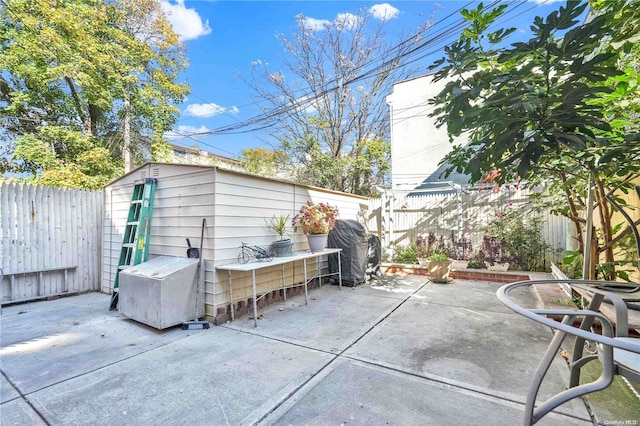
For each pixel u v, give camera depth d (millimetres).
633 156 2400
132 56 10914
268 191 4867
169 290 3576
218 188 3975
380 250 7172
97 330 3592
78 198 5648
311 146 13109
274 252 4617
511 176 2604
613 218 4500
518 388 2305
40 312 4336
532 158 1808
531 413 1641
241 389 2307
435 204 7672
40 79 8984
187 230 4223
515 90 1773
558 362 2711
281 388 2318
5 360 2805
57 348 3078
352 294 5355
